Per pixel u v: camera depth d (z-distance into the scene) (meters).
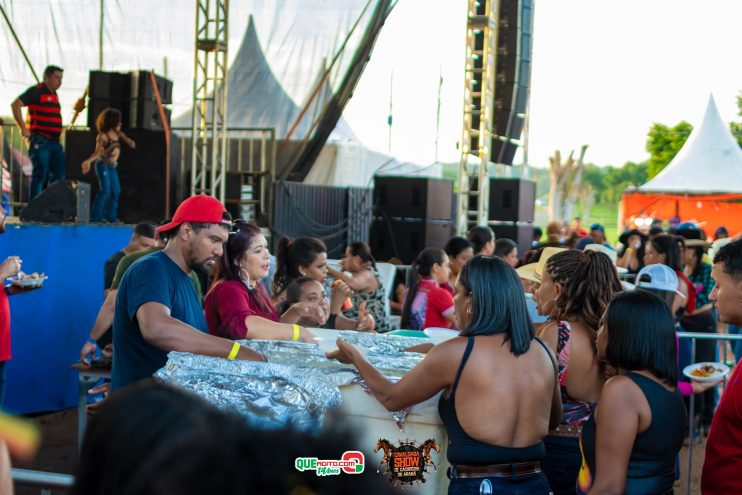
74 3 12.77
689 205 24.62
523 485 2.39
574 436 2.89
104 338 4.95
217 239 2.81
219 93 12.89
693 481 5.28
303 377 2.38
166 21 12.73
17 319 5.87
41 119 9.29
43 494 1.83
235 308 3.01
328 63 12.59
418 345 3.16
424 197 12.02
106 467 0.58
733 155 19.11
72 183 6.74
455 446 2.41
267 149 13.12
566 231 15.48
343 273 5.98
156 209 10.76
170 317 2.63
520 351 2.44
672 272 5.74
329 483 0.56
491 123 11.79
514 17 11.94
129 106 10.79
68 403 6.41
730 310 2.45
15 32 13.04
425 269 5.80
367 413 2.55
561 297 3.01
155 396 0.60
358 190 15.48
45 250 6.07
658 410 2.39
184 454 0.55
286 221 12.95
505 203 13.00
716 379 3.90
